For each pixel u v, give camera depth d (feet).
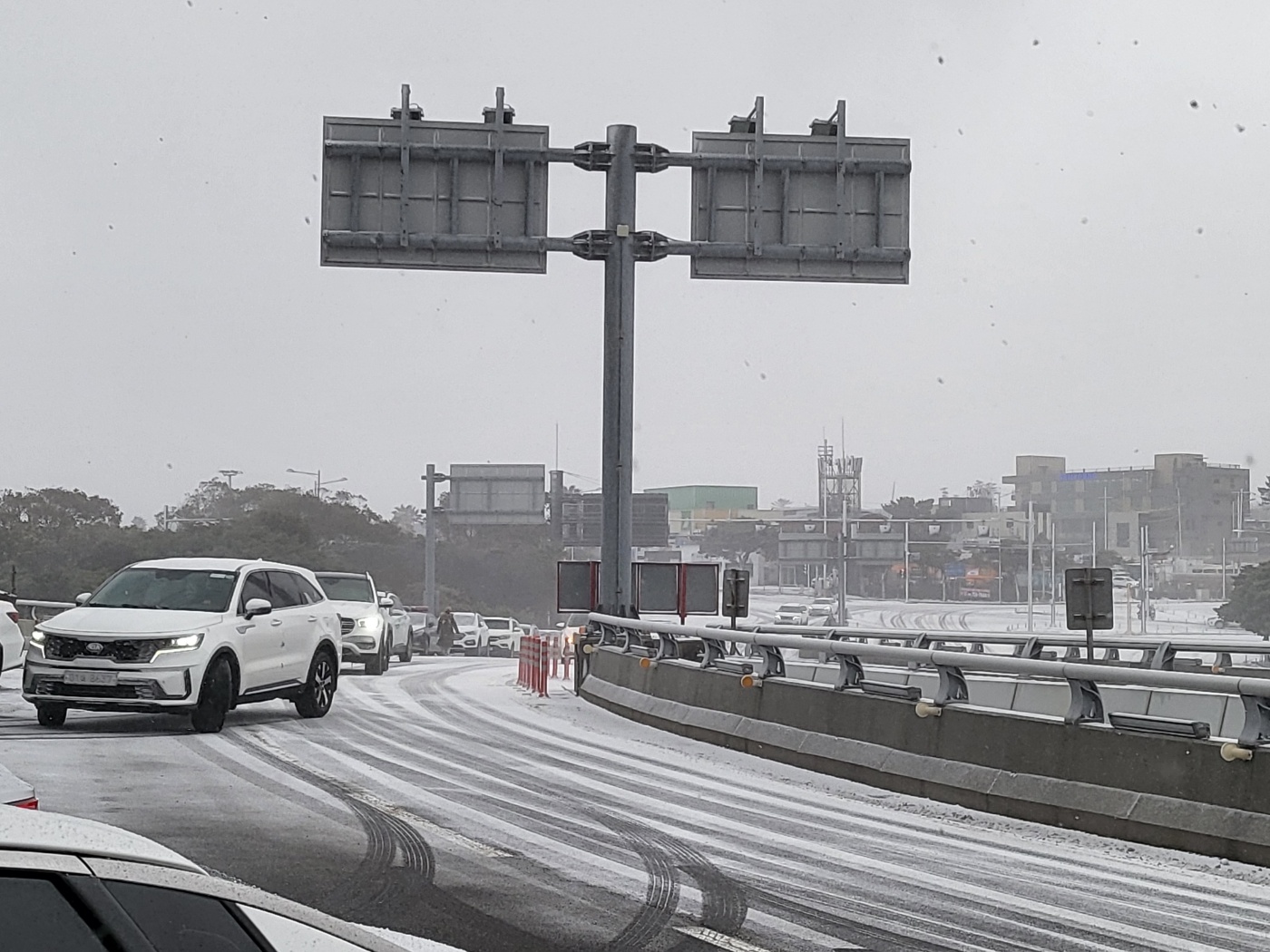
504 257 86.43
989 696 74.64
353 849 33.88
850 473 394.93
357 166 85.05
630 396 87.40
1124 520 402.52
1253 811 33.99
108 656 55.47
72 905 8.62
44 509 269.64
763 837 37.04
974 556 380.37
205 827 36.06
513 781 46.57
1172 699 62.75
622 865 32.94
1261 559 382.63
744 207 87.51
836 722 50.37
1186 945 26.37
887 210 87.76
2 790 18.03
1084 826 37.91
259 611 60.13
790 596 404.98
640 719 68.74
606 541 87.40
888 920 28.04
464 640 201.16
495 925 27.09
